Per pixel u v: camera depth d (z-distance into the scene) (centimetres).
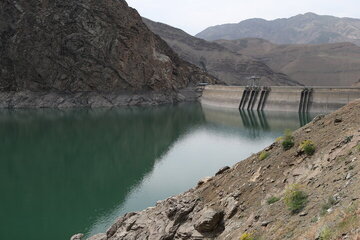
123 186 6394
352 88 14188
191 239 2606
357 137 2453
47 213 5206
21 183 6662
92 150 9406
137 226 3241
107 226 4731
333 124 2875
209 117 15362
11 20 18025
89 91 18800
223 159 8225
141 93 19925
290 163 2745
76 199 5784
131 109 17925
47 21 17925
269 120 14000
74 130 12081
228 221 2581
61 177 7038
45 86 18225
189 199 3131
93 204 5538
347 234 1534
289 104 15950
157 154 8906
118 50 18800
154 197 5797
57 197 5888
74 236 4141
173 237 2808
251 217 2420
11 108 17262
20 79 17925
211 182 3253
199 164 7825
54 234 4506
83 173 7312
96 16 18425
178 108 18638
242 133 11550
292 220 2041
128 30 19175
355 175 2038
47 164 8025
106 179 6869
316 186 2247
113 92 19212
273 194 2536
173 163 7925
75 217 5031
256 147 9469
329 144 2623
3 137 10750
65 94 18375
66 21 18112
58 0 18225
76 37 18200
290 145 2952
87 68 18475
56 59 18125
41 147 9644
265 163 2967
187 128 12681
